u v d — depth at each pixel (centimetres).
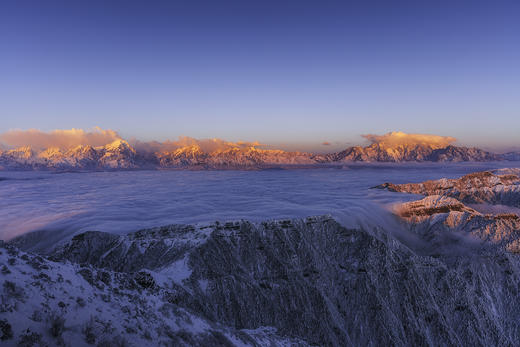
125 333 1217
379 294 11450
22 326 880
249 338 2442
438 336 9938
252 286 10812
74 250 13138
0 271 1118
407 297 11331
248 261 12800
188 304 7350
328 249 14412
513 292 11719
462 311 10675
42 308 1038
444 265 12900
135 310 1541
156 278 7375
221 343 1839
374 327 10262
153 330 1413
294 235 14850
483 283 12262
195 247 12325
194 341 1609
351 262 13488
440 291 11500
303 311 10588
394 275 12275
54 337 929
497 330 9931
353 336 9988
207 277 10225
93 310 1258
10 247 1401
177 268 10569
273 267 12669
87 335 1044
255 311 9775
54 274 1392
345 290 11825
